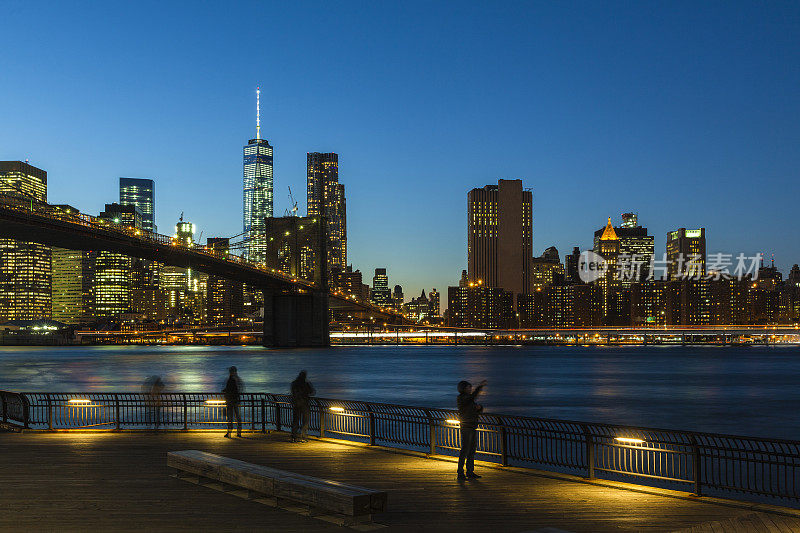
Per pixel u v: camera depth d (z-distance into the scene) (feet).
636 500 49.44
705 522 43.47
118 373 469.16
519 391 334.85
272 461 64.80
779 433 191.52
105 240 489.26
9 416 95.04
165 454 68.44
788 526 41.86
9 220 400.88
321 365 579.48
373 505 42.16
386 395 310.86
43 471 59.31
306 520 43.37
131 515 44.42
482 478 56.95
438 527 42.22
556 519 44.34
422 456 66.90
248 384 369.09
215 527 41.68
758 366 602.44
